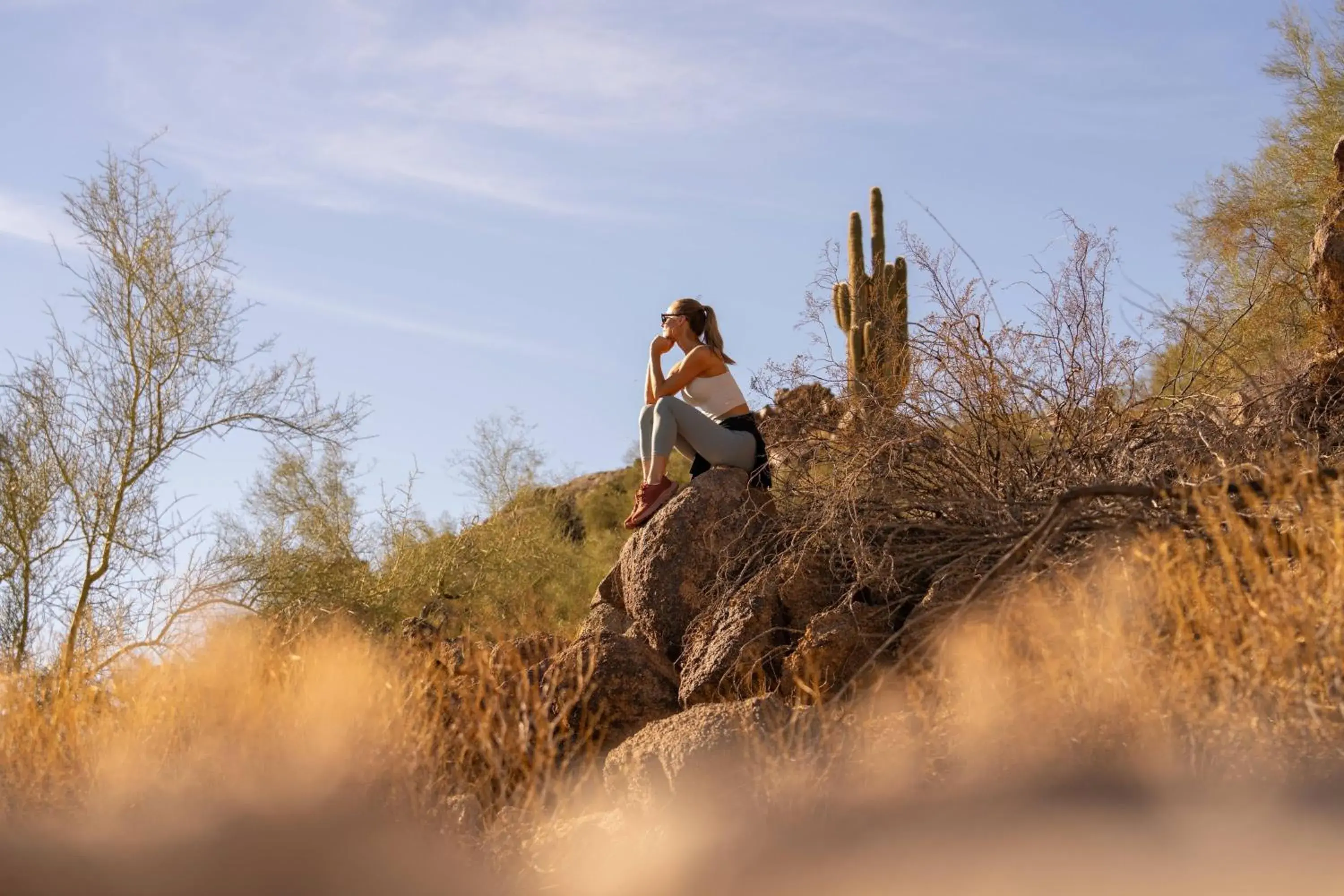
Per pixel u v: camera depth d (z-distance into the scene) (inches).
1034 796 142.2
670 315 288.2
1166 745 145.5
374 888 149.1
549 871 154.6
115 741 188.1
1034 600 179.6
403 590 446.0
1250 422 229.9
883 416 244.5
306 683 199.0
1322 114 524.4
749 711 176.6
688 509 252.2
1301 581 160.9
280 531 446.6
